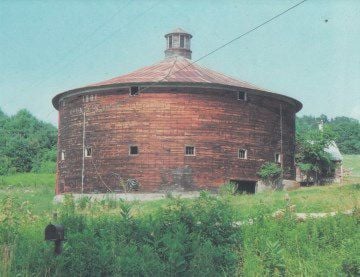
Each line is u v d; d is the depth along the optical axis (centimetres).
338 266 1299
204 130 4434
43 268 1299
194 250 1328
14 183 8075
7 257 1344
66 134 4894
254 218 1631
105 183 4500
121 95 4544
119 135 4503
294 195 3256
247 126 4609
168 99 4441
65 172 4850
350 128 16175
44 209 2847
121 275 1212
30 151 11044
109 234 1439
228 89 4547
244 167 4553
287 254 1419
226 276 1277
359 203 2256
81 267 1259
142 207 3017
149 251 1298
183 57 5256
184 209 1512
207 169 4394
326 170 6731
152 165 4375
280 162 4856
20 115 12862
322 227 1576
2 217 1734
